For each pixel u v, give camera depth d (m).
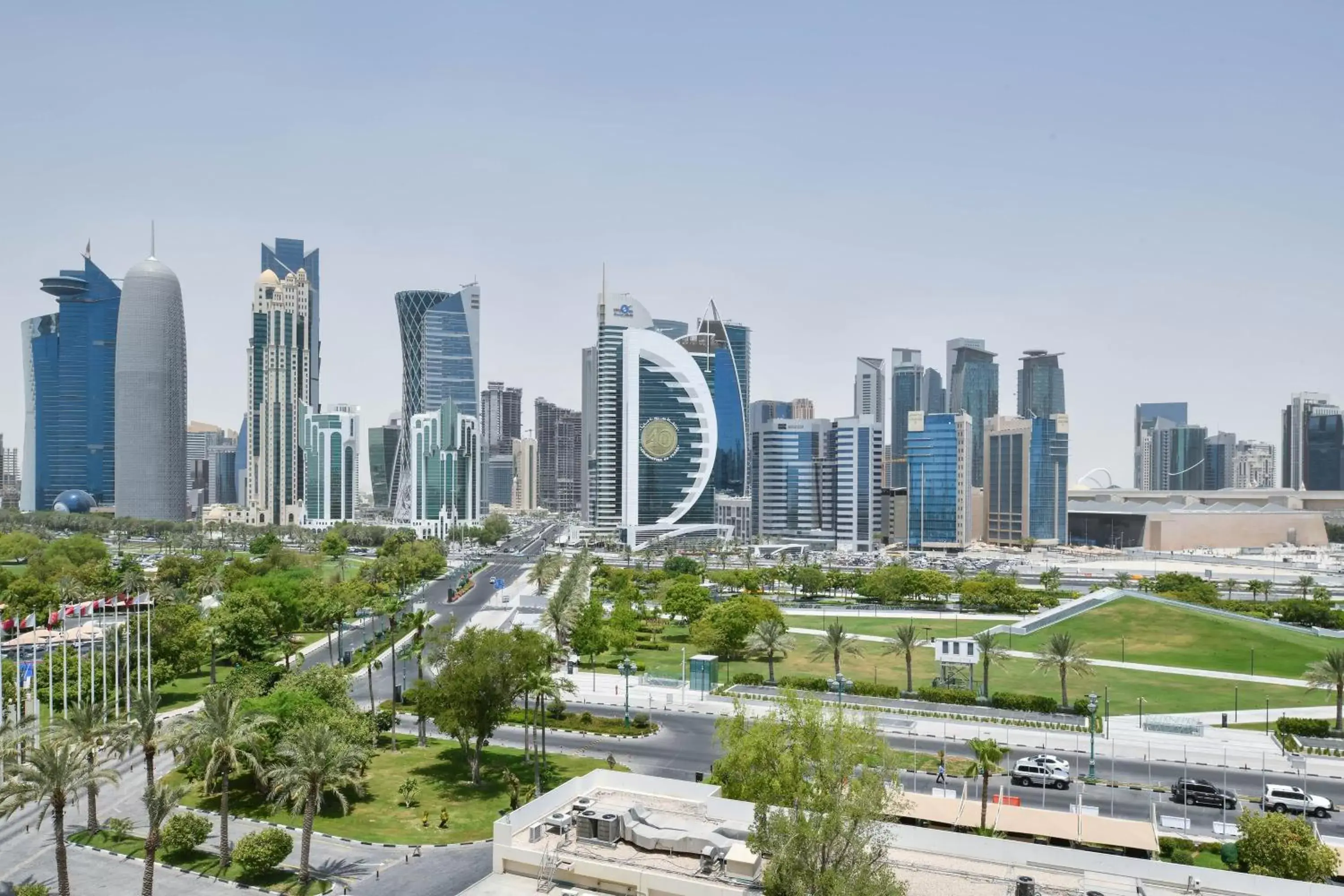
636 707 162.50
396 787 119.69
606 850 76.75
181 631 178.25
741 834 77.06
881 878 65.56
